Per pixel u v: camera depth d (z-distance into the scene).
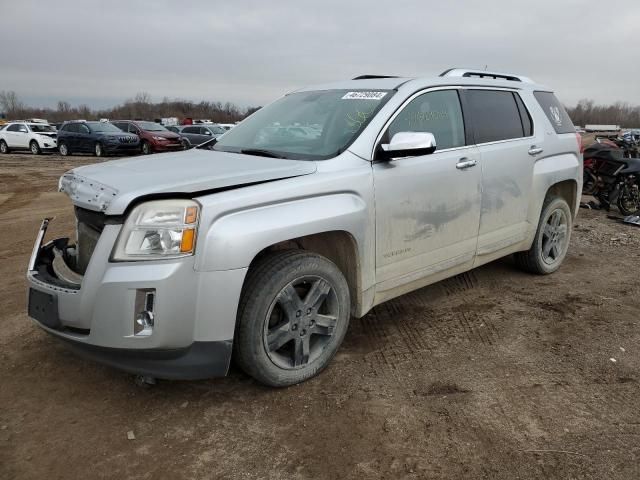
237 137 4.08
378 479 2.45
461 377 3.34
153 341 2.62
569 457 2.60
